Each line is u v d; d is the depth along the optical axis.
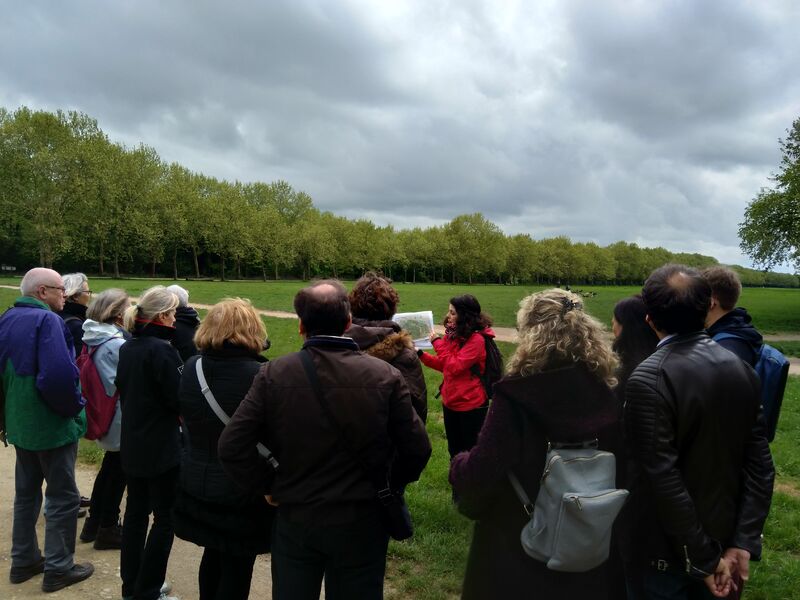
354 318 3.67
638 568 2.30
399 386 2.47
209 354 2.95
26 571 3.91
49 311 3.83
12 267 65.88
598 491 2.02
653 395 2.16
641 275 166.00
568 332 2.12
